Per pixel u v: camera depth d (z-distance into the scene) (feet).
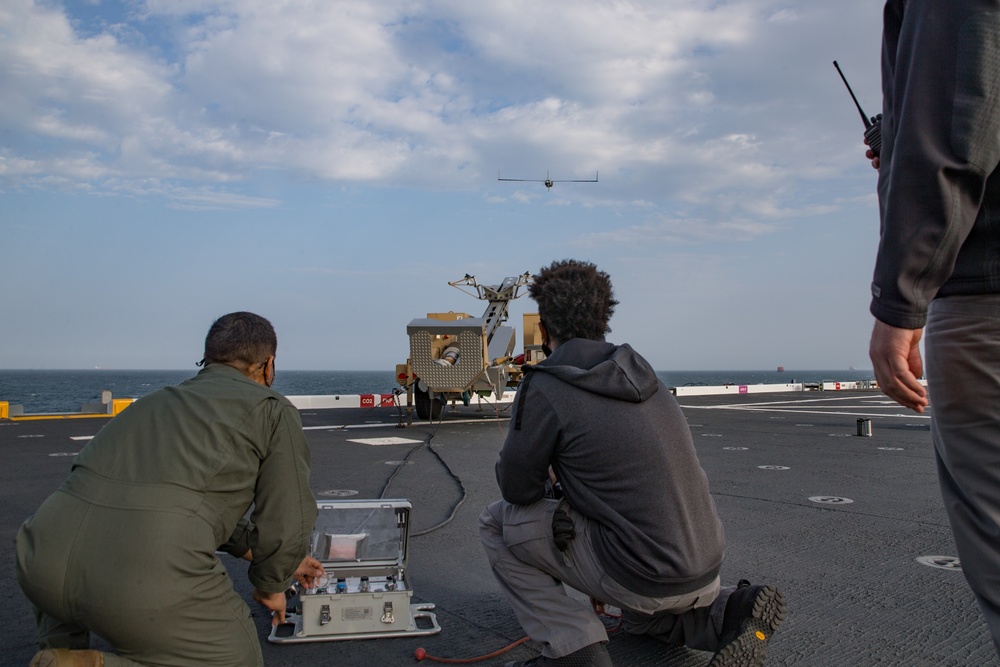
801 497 21.83
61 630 7.73
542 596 8.98
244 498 7.84
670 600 8.44
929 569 14.08
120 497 7.18
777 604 8.52
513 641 10.68
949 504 5.90
